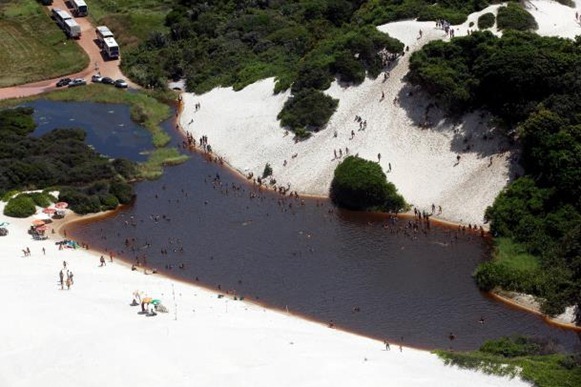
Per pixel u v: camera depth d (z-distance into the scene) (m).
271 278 121.56
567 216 121.56
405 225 133.50
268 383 88.25
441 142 145.25
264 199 145.12
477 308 112.12
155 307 106.25
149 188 151.62
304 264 124.75
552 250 118.62
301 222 136.88
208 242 132.50
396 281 119.06
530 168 133.00
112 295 111.44
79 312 104.38
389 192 137.75
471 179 137.62
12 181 149.12
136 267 125.56
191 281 121.56
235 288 119.38
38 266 120.94
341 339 102.94
